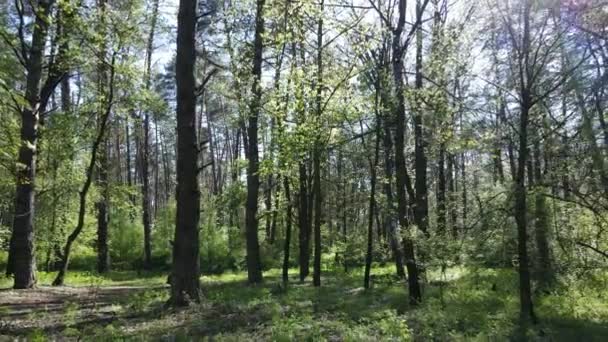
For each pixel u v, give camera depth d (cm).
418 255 1275
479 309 1154
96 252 3569
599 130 1103
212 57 2475
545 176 1148
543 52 1102
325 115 1764
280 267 3425
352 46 1569
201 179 6675
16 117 1873
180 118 1199
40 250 2681
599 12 1055
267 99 1819
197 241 1200
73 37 1686
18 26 1590
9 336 813
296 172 2345
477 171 1511
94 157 1938
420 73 1462
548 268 1312
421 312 1095
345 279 2172
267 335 837
